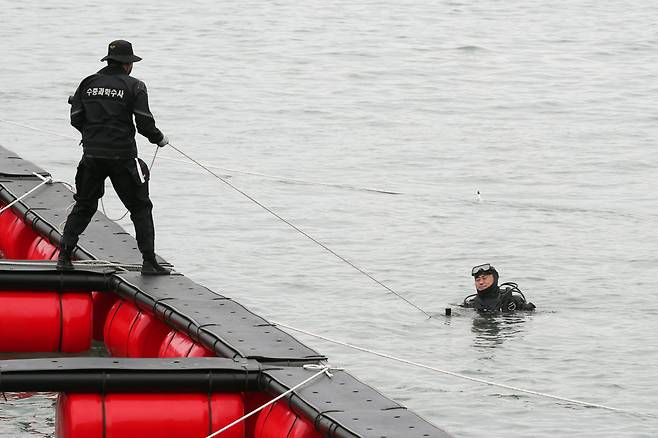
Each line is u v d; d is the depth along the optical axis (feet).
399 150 270.05
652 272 171.63
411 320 145.79
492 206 214.90
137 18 489.67
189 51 416.87
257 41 442.09
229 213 203.92
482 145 277.64
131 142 114.32
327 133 289.33
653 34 472.44
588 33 473.67
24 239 149.18
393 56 416.46
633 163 258.98
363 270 168.86
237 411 91.40
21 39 433.89
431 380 123.75
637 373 127.34
